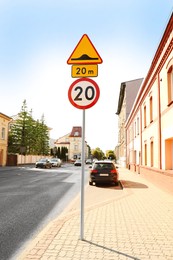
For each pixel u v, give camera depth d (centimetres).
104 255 437
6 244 530
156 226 632
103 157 14038
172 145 1398
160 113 1529
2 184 1638
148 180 1912
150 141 1877
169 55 1286
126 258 425
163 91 1440
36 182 1808
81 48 543
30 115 5247
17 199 1082
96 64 538
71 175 2561
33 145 5422
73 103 538
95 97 532
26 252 449
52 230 582
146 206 902
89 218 710
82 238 519
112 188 1543
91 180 1692
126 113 4556
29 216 780
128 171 3294
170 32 1218
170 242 510
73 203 981
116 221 679
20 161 5009
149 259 423
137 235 555
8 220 729
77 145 10119
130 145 3672
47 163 4194
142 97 2294
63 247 474
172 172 1162
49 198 1125
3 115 4053
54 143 10538
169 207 888
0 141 4053
